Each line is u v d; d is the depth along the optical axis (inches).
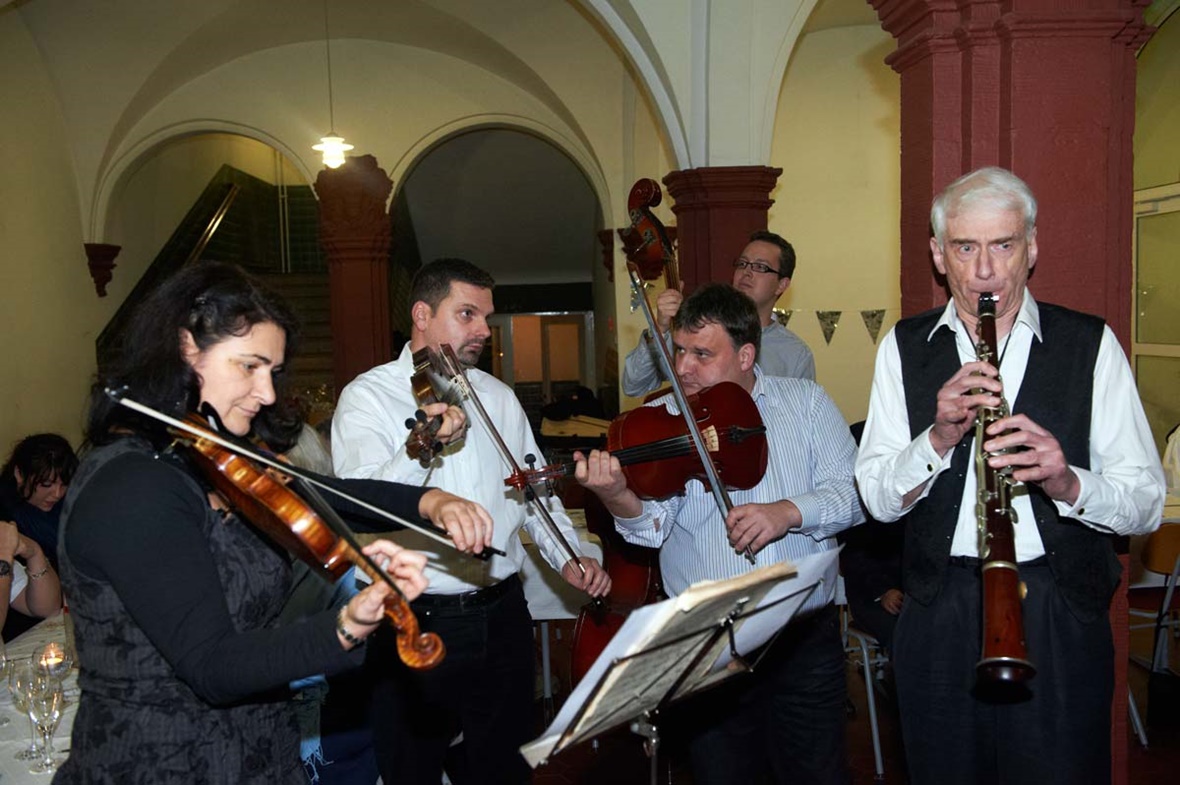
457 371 94.3
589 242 447.8
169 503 54.0
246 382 57.8
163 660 55.9
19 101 255.4
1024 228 67.3
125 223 320.2
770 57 179.9
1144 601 195.2
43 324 266.2
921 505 73.5
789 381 94.2
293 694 64.2
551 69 281.6
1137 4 83.0
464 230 435.8
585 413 244.7
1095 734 68.8
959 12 87.7
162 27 269.3
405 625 49.3
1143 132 227.1
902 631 74.6
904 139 95.4
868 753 136.1
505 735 96.9
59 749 74.5
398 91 303.0
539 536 101.5
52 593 114.3
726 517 84.4
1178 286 217.9
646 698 58.8
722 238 185.5
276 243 460.8
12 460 129.2
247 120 300.4
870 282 271.4
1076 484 64.2
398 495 73.3
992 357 64.4
